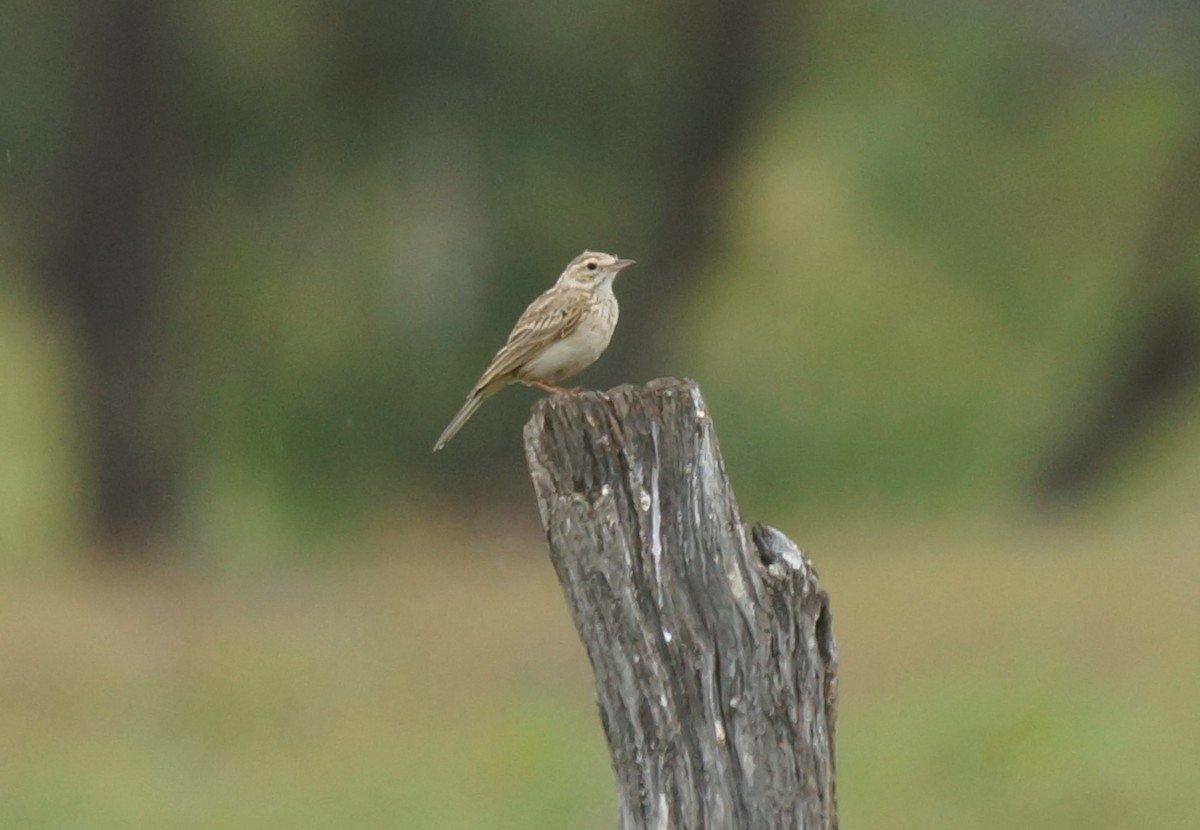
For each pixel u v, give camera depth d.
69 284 27.78
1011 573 18.56
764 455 32.34
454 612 18.47
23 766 14.33
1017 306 29.56
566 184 28.44
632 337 28.84
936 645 15.88
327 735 14.99
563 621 18.08
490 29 26.41
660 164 27.84
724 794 5.96
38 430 33.62
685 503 6.00
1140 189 27.73
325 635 17.75
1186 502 26.48
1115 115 27.23
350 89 27.09
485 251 29.77
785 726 5.96
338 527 30.75
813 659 6.00
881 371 32.56
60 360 30.88
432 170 28.72
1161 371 29.16
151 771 14.42
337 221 29.39
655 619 5.98
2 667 16.59
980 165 27.66
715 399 32.56
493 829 12.98
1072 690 14.28
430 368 31.19
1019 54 26.62
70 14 26.67
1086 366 29.91
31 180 27.34
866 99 27.66
